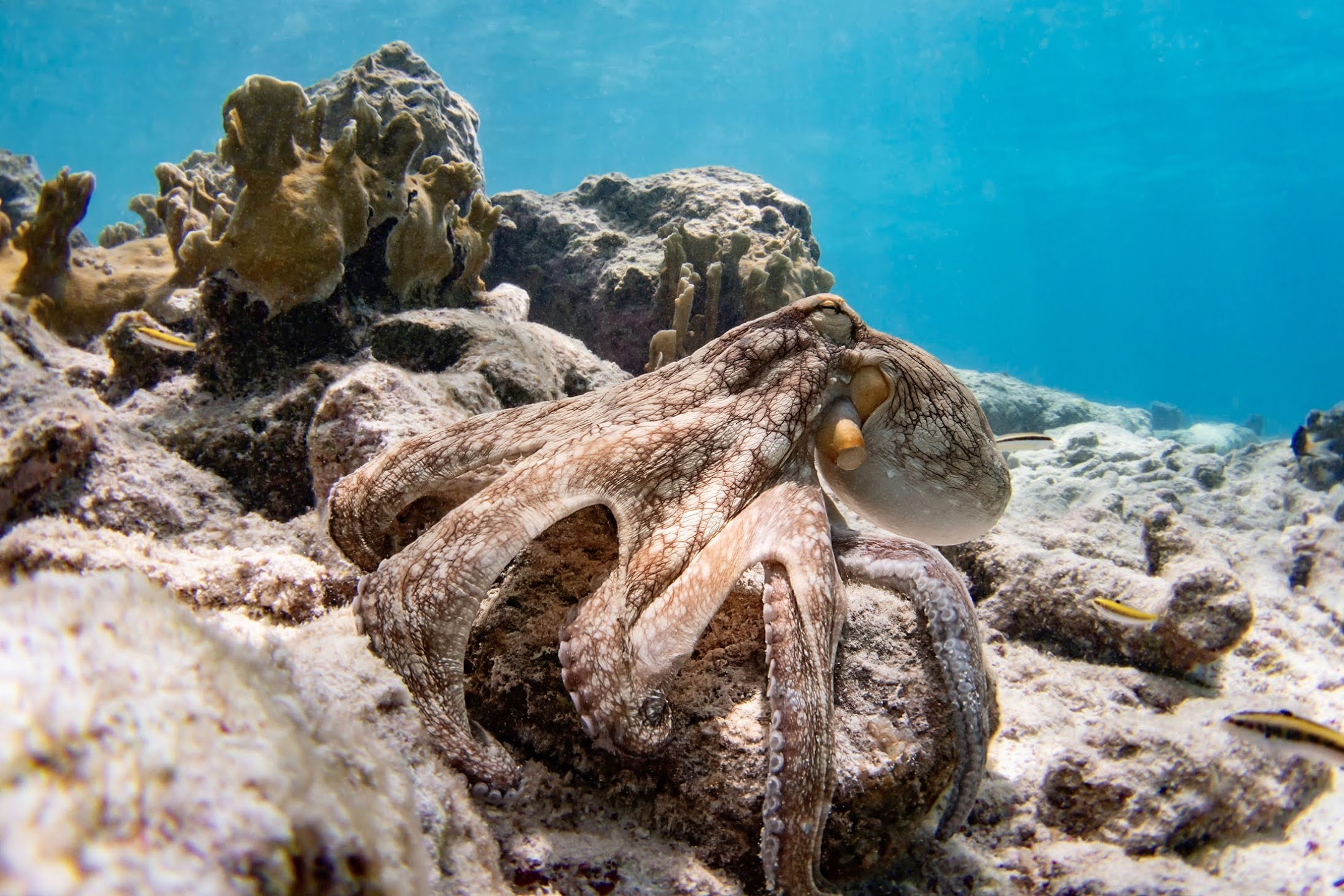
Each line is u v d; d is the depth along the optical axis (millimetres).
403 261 982
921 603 524
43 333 925
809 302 591
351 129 888
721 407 542
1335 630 974
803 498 518
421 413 715
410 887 267
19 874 146
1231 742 611
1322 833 621
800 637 474
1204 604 755
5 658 181
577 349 1146
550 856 471
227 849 185
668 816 515
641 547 503
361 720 429
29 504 612
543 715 534
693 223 1594
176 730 196
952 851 559
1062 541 1005
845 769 496
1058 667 796
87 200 990
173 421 803
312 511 744
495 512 491
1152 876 516
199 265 1021
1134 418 3377
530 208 1698
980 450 610
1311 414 1784
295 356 880
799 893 451
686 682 531
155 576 542
